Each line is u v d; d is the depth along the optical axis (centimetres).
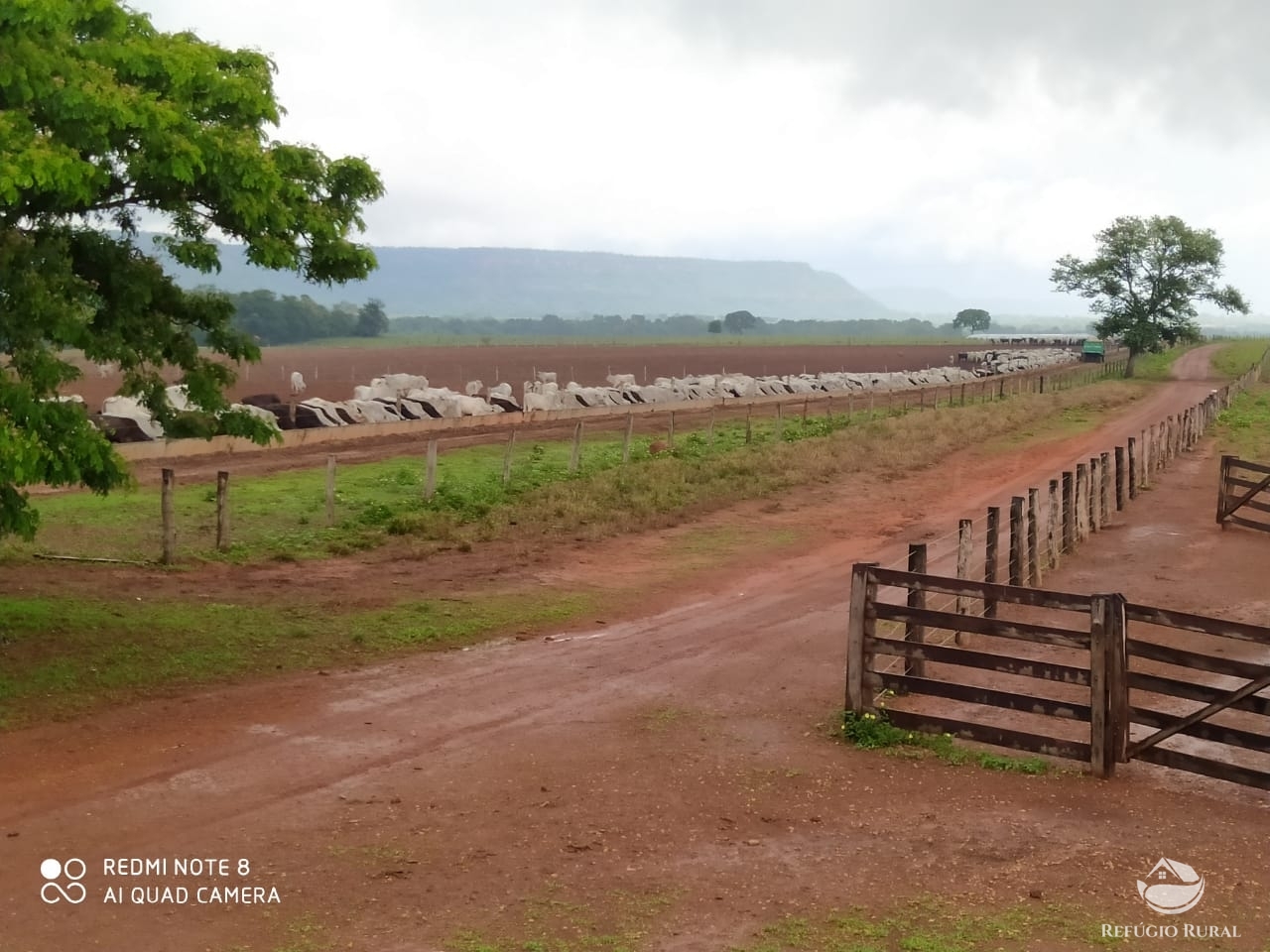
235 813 820
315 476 2547
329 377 7075
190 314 1256
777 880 720
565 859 748
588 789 873
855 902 689
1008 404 4991
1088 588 1666
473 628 1383
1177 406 5491
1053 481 1798
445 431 3644
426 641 1322
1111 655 910
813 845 775
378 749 962
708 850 765
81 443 1007
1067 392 6231
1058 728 1045
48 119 961
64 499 2191
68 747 941
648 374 8606
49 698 1050
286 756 940
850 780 900
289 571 1681
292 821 807
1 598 1382
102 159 1005
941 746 975
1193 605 1555
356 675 1183
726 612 1505
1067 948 632
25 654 1162
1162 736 905
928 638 1370
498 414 3959
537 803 845
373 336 17888
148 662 1170
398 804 840
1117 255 8500
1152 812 841
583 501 2258
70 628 1267
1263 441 3759
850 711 1012
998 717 1077
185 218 1098
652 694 1134
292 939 641
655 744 984
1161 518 2309
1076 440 3753
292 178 1163
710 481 2591
